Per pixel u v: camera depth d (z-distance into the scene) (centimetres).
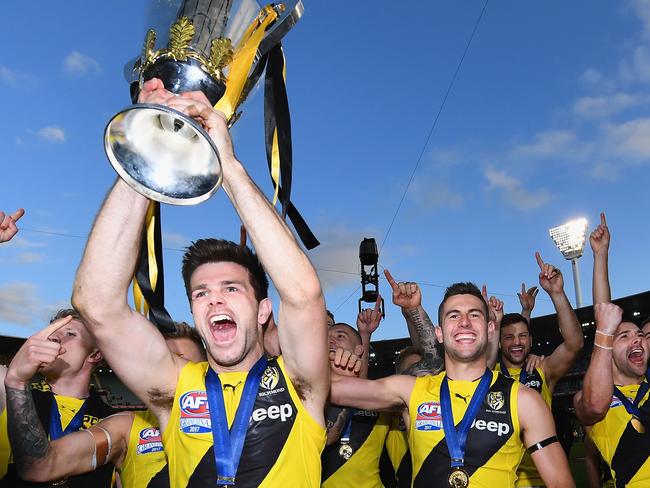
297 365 200
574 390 2744
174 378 214
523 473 476
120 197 195
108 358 207
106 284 193
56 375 343
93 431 287
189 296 223
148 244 215
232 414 206
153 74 178
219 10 182
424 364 428
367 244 862
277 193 195
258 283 221
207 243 221
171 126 161
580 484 1055
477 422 304
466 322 323
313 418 204
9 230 278
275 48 204
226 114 181
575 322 492
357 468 385
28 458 245
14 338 2672
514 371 529
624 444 396
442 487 297
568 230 2517
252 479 195
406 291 448
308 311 189
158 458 296
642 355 420
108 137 154
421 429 312
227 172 179
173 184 158
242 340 210
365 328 514
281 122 200
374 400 322
